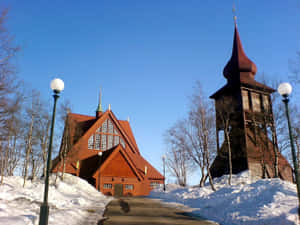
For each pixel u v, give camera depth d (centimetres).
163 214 1716
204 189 2814
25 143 3406
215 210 1730
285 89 1254
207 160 3077
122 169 4956
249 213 1416
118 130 6325
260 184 1991
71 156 4331
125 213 1703
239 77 4925
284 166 4203
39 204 1720
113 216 1567
